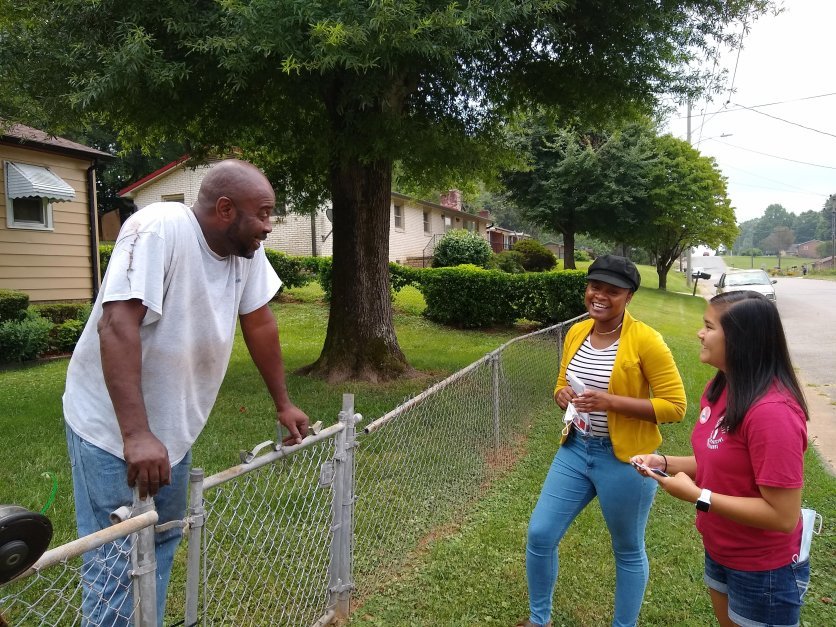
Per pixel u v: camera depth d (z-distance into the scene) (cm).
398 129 612
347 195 758
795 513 173
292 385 719
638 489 248
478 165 827
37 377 805
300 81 603
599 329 266
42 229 1140
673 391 244
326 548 295
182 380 181
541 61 771
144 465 153
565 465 263
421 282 1391
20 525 118
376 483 391
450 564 322
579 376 264
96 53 533
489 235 4450
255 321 212
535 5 514
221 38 471
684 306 2280
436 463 405
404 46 460
